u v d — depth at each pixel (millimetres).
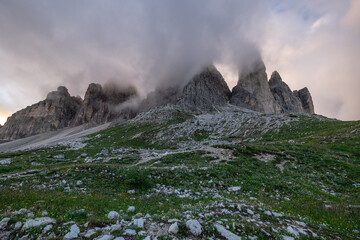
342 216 12266
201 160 29750
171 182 18734
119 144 90438
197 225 7164
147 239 6398
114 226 7254
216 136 99250
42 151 72562
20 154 65250
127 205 11656
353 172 25391
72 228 7051
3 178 19484
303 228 9359
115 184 17672
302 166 28172
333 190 20234
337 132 52562
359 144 39875
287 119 93812
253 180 20547
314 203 15141
